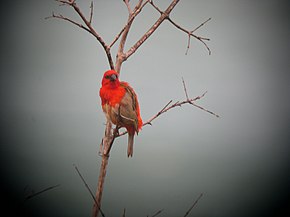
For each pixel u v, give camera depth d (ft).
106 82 32.86
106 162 30.48
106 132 32.99
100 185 30.17
